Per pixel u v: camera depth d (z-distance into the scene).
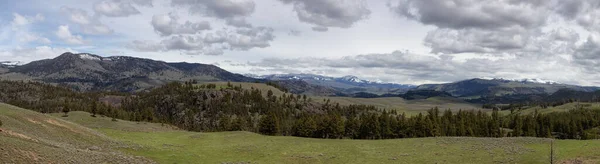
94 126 125.62
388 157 78.38
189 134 110.50
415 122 143.88
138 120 190.38
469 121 162.75
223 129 173.88
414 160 75.12
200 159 75.81
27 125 67.25
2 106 77.00
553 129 192.25
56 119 82.50
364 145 91.25
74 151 55.94
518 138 88.88
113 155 62.28
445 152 79.75
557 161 64.69
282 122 194.62
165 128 154.50
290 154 82.12
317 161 77.25
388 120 148.00
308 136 142.38
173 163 69.75
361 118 169.12
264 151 85.06
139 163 61.94
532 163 66.31
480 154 76.12
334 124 139.00
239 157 79.75
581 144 74.75
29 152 46.47
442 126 154.50
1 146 44.44
